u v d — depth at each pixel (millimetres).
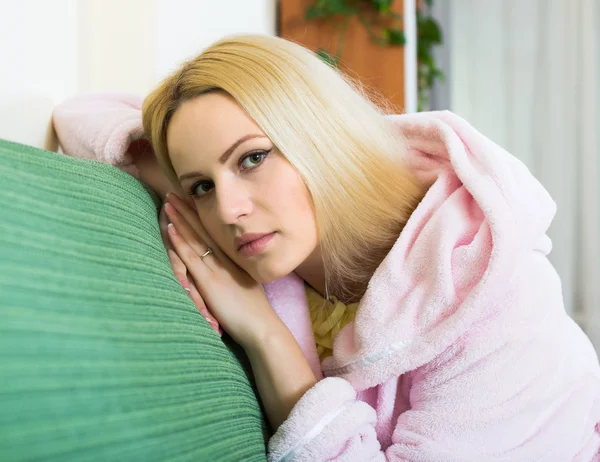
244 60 696
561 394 652
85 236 439
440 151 802
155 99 729
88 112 812
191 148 686
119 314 413
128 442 351
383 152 768
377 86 1978
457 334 645
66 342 342
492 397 636
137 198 618
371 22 1980
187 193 744
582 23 2508
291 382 682
